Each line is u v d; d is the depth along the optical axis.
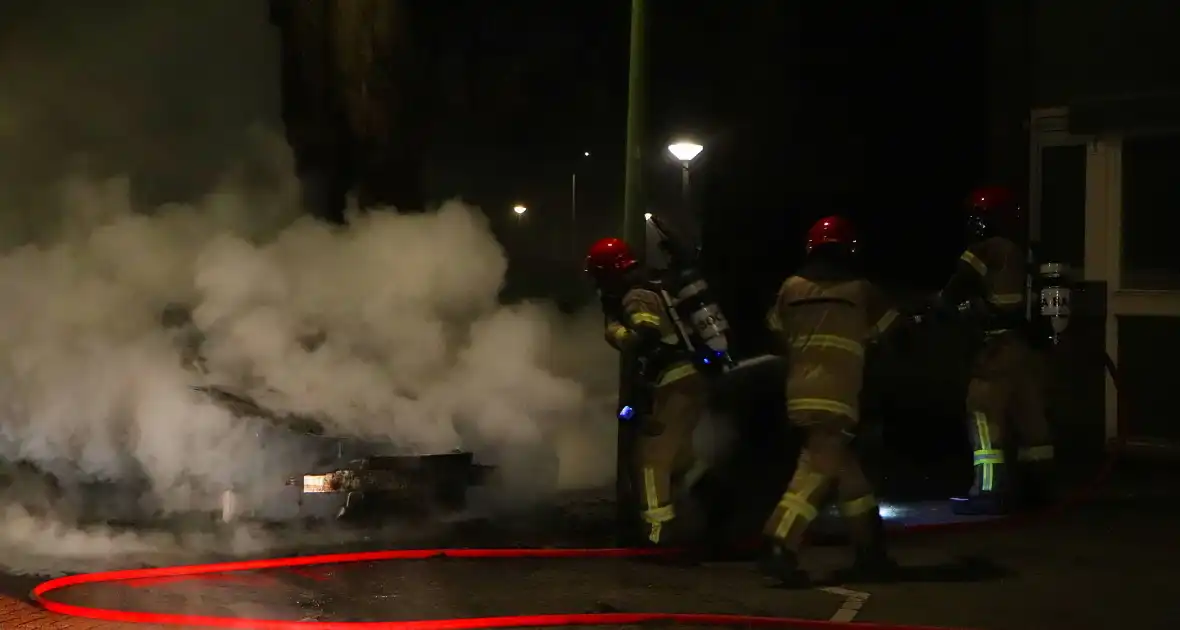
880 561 6.26
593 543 7.29
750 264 13.48
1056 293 8.26
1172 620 5.45
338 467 7.54
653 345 6.44
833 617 5.55
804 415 6.04
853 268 6.35
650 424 6.72
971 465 10.06
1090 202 9.86
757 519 7.96
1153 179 9.66
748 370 6.89
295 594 6.00
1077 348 9.82
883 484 9.27
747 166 13.51
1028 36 10.13
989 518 7.69
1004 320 7.80
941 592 5.96
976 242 7.76
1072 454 9.83
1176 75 9.45
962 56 11.06
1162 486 8.65
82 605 5.75
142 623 5.30
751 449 10.76
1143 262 9.69
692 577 6.38
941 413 10.78
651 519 6.72
